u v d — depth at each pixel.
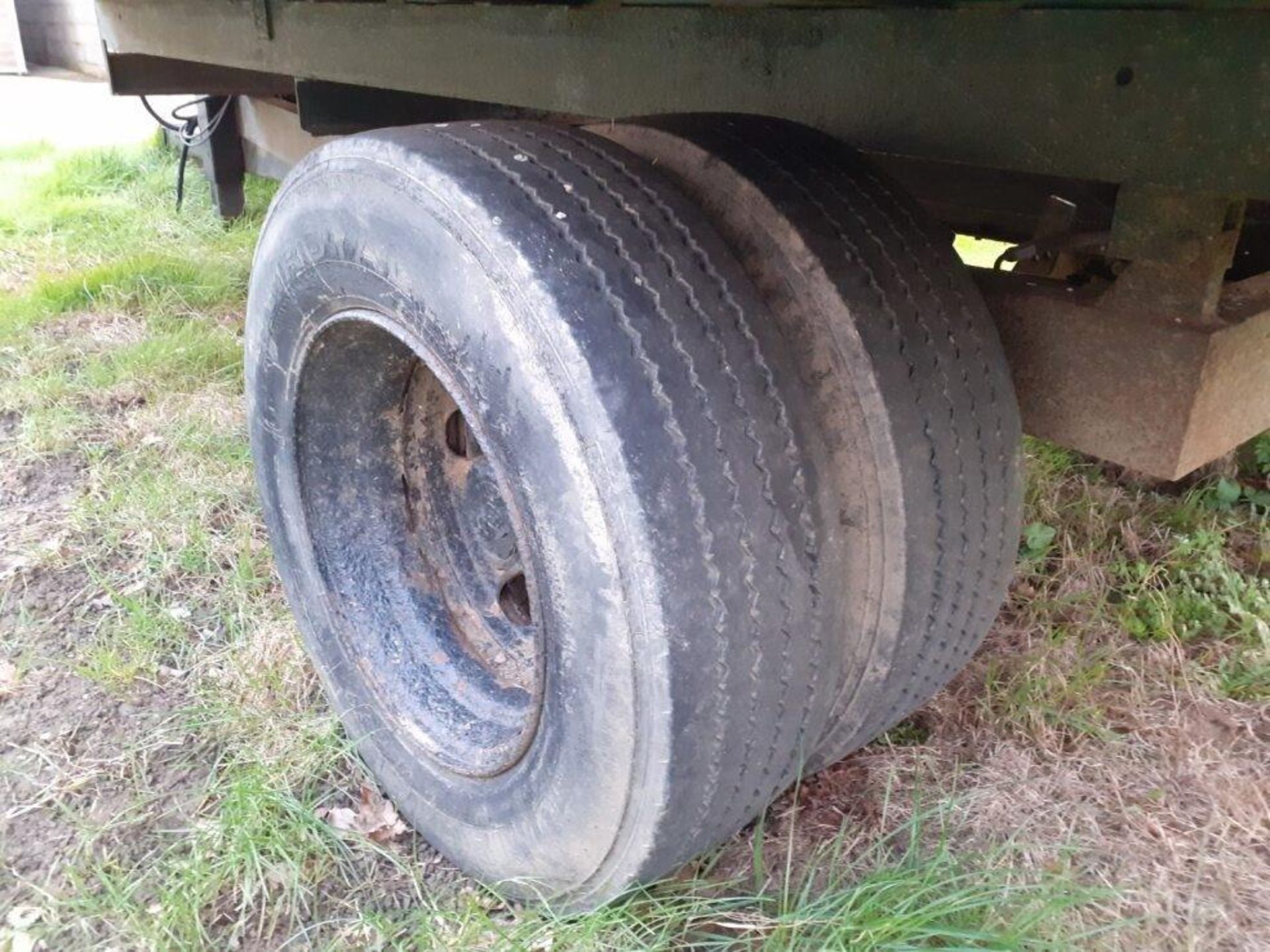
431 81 2.73
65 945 2.10
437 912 2.07
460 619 2.39
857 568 1.84
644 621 1.54
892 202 1.93
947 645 2.02
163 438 4.13
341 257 1.95
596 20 2.27
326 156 2.00
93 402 4.47
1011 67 1.61
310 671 2.82
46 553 3.41
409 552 2.44
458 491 2.44
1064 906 1.92
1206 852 2.18
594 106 2.33
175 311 5.43
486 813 2.01
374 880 2.24
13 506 3.75
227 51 3.65
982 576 1.98
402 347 2.20
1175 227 1.65
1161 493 3.48
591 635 1.61
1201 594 2.95
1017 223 2.64
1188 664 2.72
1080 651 2.76
